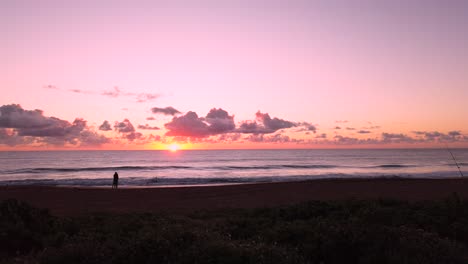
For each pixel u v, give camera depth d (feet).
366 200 48.47
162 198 81.10
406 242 23.56
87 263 22.00
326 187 100.83
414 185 105.50
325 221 32.09
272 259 20.66
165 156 493.36
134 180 144.25
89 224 37.06
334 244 24.43
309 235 27.89
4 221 32.50
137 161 350.23
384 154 562.25
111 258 22.48
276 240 28.63
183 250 22.22
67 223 36.27
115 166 262.67
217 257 20.75
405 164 292.61
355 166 267.80
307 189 96.32
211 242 22.74
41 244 29.84
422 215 35.22
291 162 333.83
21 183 133.80
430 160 367.04
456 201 40.65
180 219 38.52
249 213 48.70
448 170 220.64
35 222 35.01
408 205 43.45
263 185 106.93
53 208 64.80
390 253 22.25
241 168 248.32
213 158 427.33
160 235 24.20
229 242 23.29
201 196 84.02
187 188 99.66
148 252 22.25
